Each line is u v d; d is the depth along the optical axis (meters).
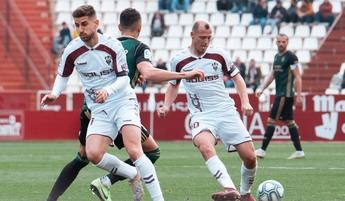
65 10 89.88
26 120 68.50
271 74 49.75
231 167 44.03
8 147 60.16
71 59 25.64
